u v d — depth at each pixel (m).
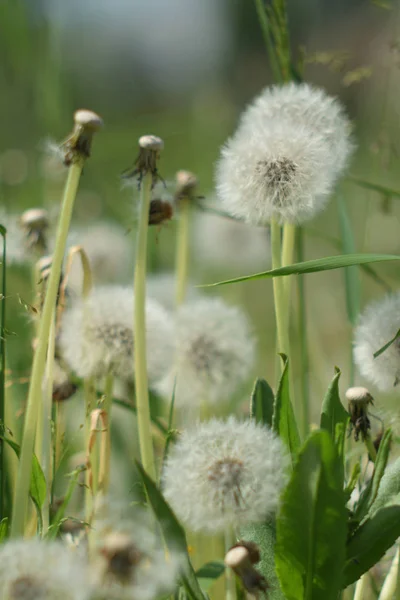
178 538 0.90
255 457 0.91
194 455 0.92
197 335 1.11
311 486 0.90
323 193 0.96
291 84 1.01
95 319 1.03
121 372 1.03
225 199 0.98
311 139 0.97
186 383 1.11
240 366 1.11
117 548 0.87
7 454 1.07
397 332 0.95
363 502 0.93
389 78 1.21
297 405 1.27
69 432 1.14
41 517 0.96
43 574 0.86
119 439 1.18
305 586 0.91
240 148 0.97
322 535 0.90
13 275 1.28
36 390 0.94
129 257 1.39
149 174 0.98
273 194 0.96
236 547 0.89
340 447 0.92
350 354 1.14
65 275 1.04
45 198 1.42
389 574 0.97
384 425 1.00
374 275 1.17
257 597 0.89
